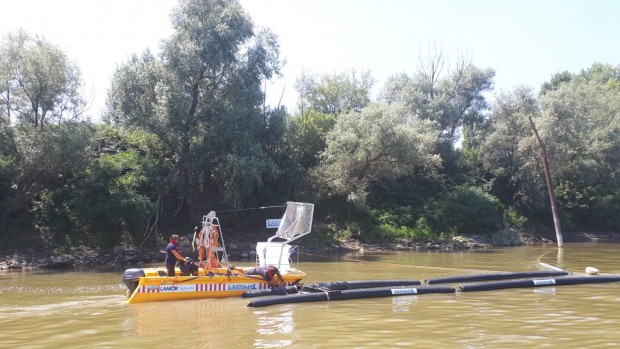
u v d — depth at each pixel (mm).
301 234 16406
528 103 50719
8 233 29312
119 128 36438
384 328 10586
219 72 36188
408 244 39062
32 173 29047
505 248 38875
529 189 49156
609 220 52438
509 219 47875
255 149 34469
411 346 9117
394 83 58500
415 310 12617
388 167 40500
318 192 39531
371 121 40062
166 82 33812
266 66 37250
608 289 16156
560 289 16188
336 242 37438
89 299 14789
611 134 51375
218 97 36625
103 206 30234
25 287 17953
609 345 9133
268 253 16484
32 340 9930
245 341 9547
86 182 31047
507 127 50219
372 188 46969
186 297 14297
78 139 29328
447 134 56750
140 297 13914
